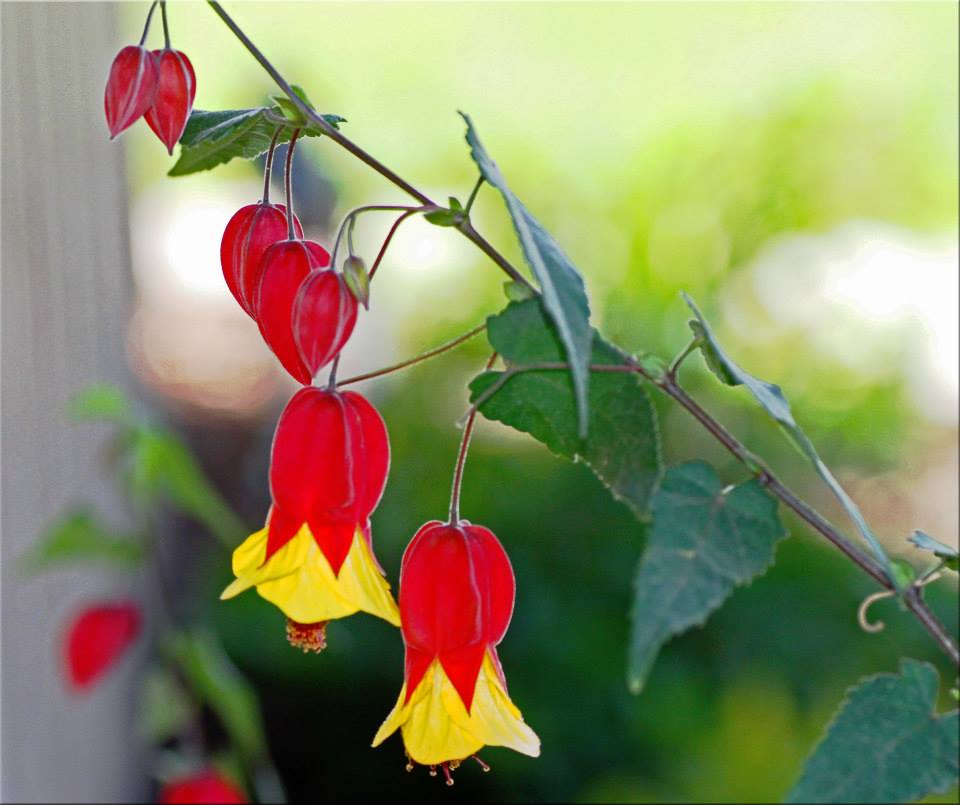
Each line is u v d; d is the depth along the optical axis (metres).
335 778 1.24
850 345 1.57
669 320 1.54
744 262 1.63
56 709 1.14
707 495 0.57
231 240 0.59
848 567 1.16
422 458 1.29
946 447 1.63
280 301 0.58
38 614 1.09
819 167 1.77
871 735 0.58
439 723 0.57
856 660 1.07
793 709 0.95
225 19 0.58
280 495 0.58
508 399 0.58
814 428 1.49
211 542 1.51
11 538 1.02
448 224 0.58
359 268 0.57
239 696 0.77
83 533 0.77
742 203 1.70
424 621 0.57
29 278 1.09
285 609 0.57
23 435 1.06
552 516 1.17
